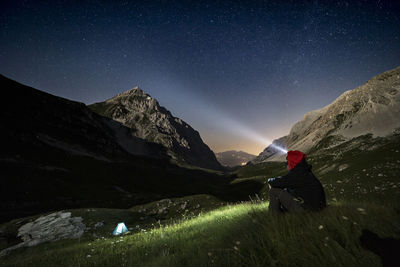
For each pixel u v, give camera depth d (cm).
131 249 446
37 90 16800
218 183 17638
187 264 247
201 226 580
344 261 170
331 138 19550
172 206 3522
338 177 5591
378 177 3806
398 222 226
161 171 17638
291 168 372
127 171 13125
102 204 6600
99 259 397
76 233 1556
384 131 15088
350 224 238
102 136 19112
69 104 19162
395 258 165
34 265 480
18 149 9500
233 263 213
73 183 8150
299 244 217
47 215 2005
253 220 324
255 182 12056
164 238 498
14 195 5772
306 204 345
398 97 19325
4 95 13288
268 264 201
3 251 1201
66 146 13125
